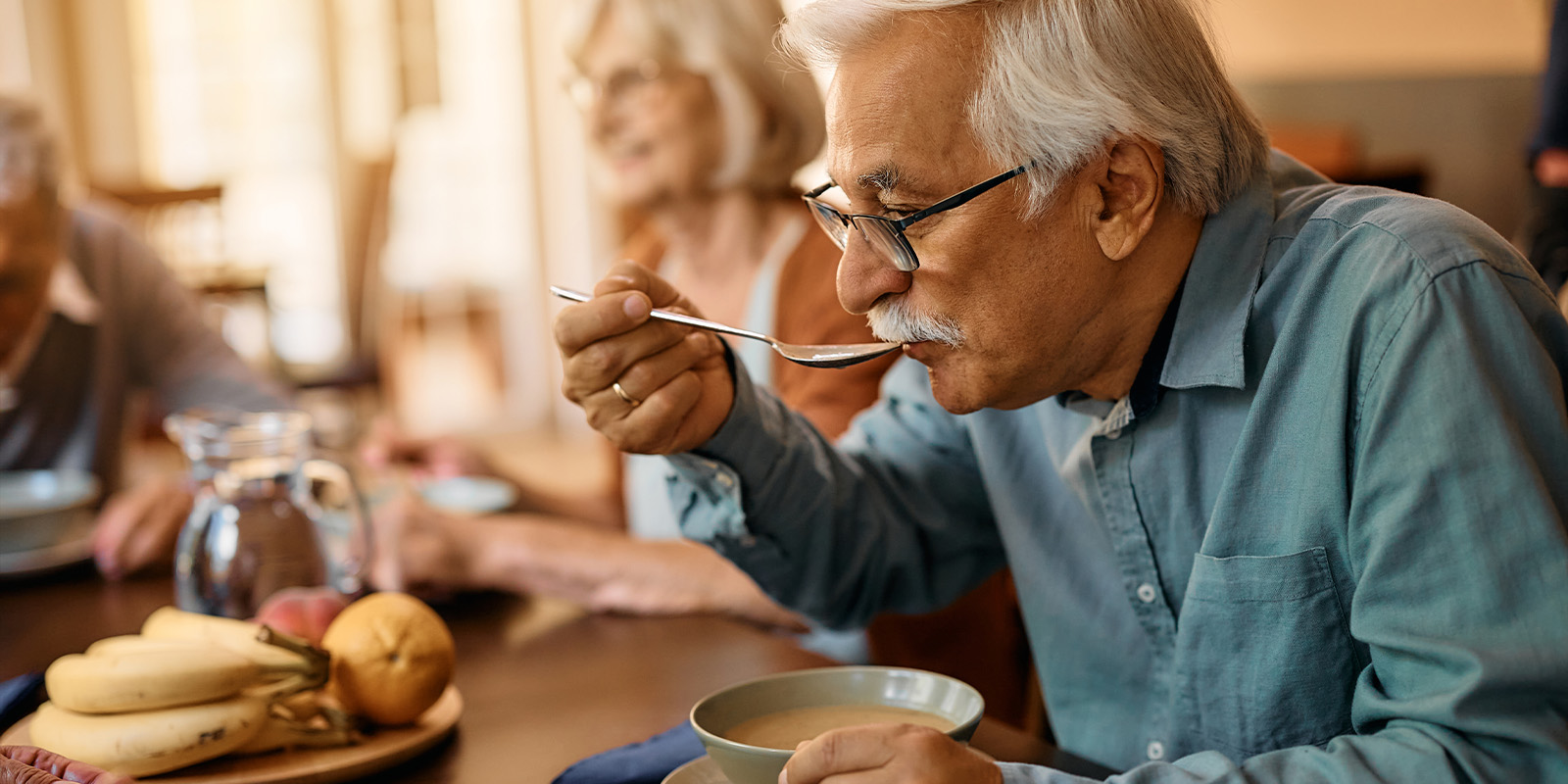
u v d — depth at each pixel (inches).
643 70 65.7
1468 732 28.2
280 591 44.8
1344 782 28.2
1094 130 32.4
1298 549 34.1
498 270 208.2
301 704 37.9
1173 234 35.9
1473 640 28.5
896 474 47.4
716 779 33.4
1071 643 43.3
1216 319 35.9
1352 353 32.4
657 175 66.6
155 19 179.3
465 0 197.0
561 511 72.1
